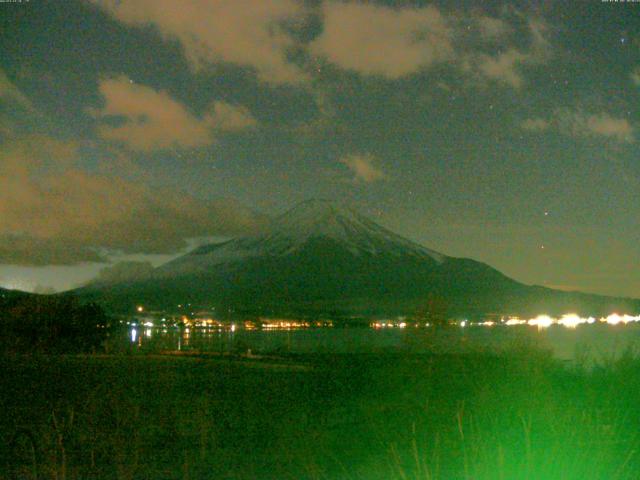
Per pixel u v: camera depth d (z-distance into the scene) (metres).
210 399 15.81
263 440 11.42
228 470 9.62
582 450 8.19
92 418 13.00
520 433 9.68
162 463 9.98
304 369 23.59
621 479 7.82
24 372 23.17
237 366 25.94
